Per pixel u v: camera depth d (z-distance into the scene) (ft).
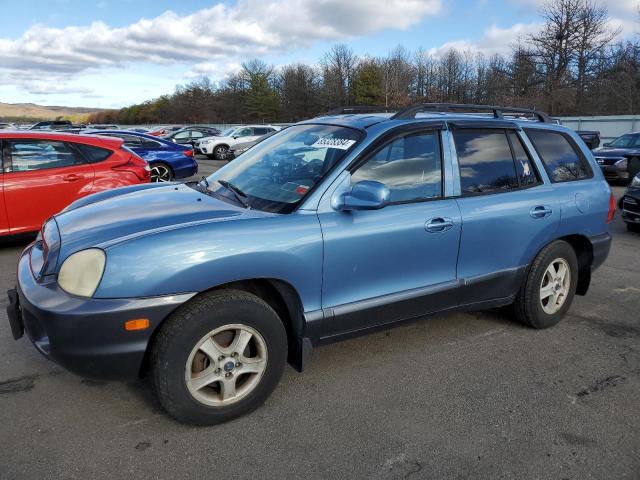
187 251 8.45
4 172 19.80
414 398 10.38
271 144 12.66
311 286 9.73
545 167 13.48
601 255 14.62
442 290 11.48
